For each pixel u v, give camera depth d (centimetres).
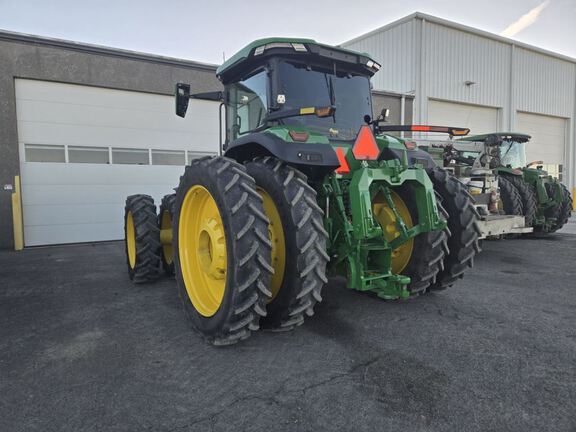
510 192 723
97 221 826
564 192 838
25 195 763
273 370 244
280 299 279
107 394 220
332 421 192
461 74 1480
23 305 386
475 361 252
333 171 298
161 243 465
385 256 311
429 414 197
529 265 552
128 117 845
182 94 407
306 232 263
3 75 730
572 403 204
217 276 284
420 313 344
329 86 345
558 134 1848
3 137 738
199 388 225
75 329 320
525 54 1664
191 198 317
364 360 255
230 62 357
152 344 287
